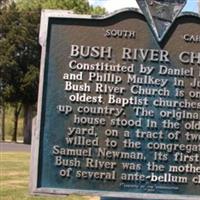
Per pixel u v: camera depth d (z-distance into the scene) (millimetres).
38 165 2439
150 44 2523
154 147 2459
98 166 2449
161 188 2445
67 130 2465
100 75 2494
